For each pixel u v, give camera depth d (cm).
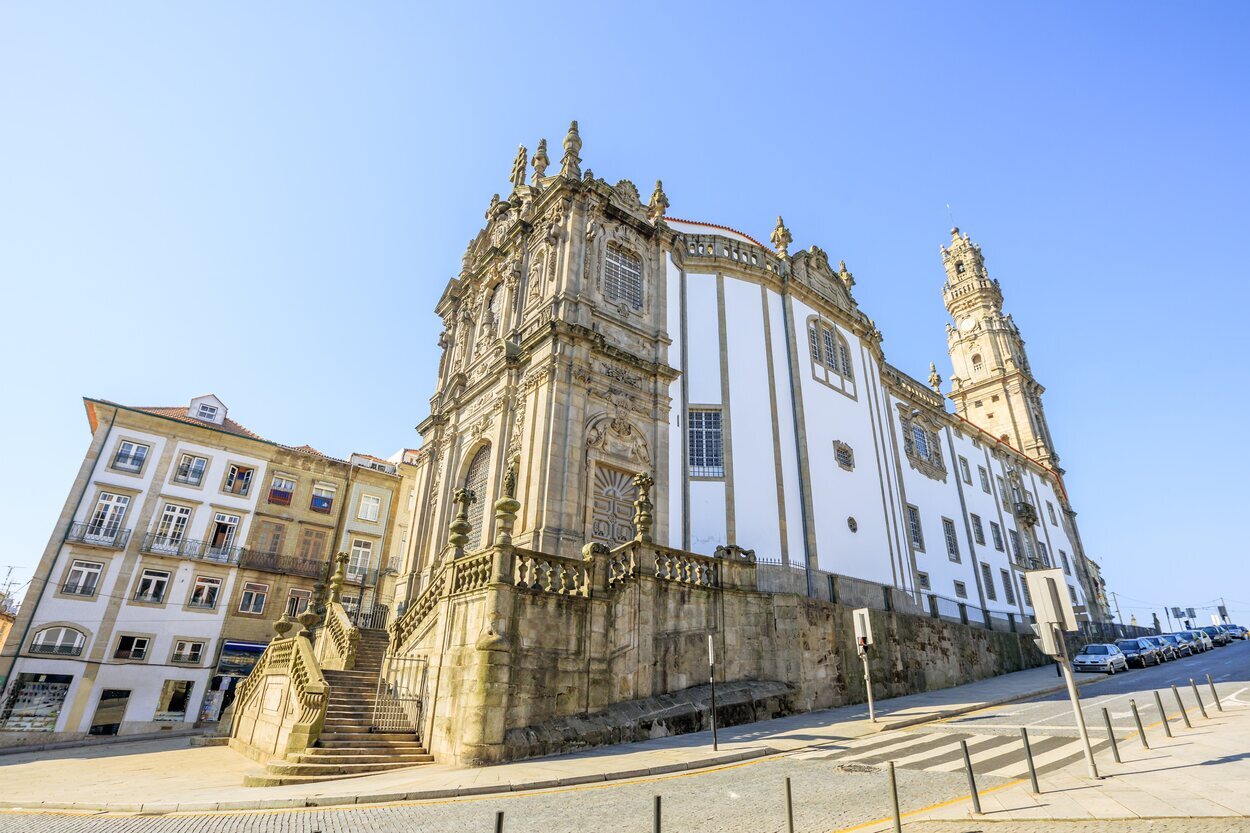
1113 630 4566
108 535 3022
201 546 3209
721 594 1739
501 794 950
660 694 1511
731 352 2555
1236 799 718
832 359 2964
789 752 1223
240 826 818
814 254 3142
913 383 3753
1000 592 3712
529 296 2461
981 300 5984
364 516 3809
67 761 1681
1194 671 2327
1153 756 979
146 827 828
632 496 2152
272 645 1780
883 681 2045
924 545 3195
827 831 714
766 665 1758
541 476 1928
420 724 1376
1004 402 5562
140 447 3222
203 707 3016
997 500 4181
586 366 2139
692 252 2723
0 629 3662
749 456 2384
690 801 863
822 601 1980
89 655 2823
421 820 813
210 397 3600
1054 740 1182
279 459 3609
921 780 938
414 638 1551
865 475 2812
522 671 1292
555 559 1432
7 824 864
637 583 1551
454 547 1528
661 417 2294
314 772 1159
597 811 825
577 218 2381
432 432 2817
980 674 2567
